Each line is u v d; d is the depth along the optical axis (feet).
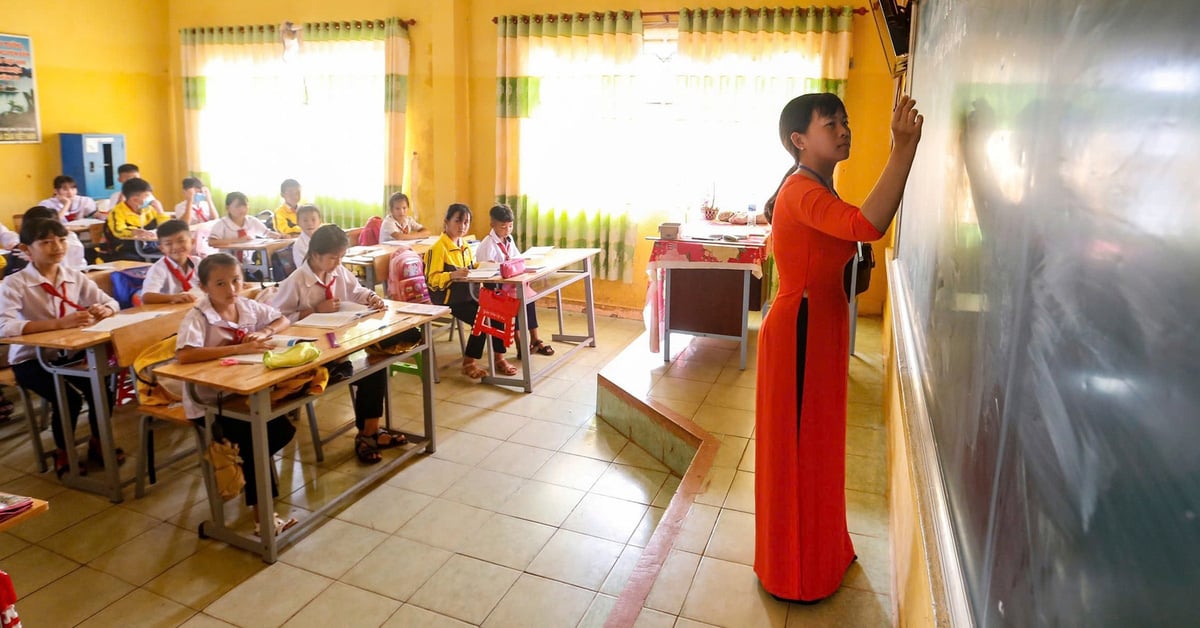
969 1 3.94
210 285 9.19
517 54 19.48
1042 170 2.17
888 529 8.33
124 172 21.22
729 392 12.66
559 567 8.65
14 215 20.72
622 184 19.04
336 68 21.86
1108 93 1.63
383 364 10.46
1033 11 2.42
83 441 11.93
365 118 21.83
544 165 19.79
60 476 10.61
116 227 18.45
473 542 9.15
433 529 9.44
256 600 8.02
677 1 17.88
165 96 25.21
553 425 12.75
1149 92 1.40
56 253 10.40
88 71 23.12
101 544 9.05
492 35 20.17
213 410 8.60
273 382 8.19
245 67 23.20
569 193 19.67
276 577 8.43
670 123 18.58
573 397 14.02
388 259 15.51
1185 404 1.16
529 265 14.99
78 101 22.97
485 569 8.61
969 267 3.42
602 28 18.56
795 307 6.28
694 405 12.03
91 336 9.49
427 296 14.16
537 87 19.49
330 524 9.53
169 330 10.20
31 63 21.75
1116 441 1.44
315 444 11.22
